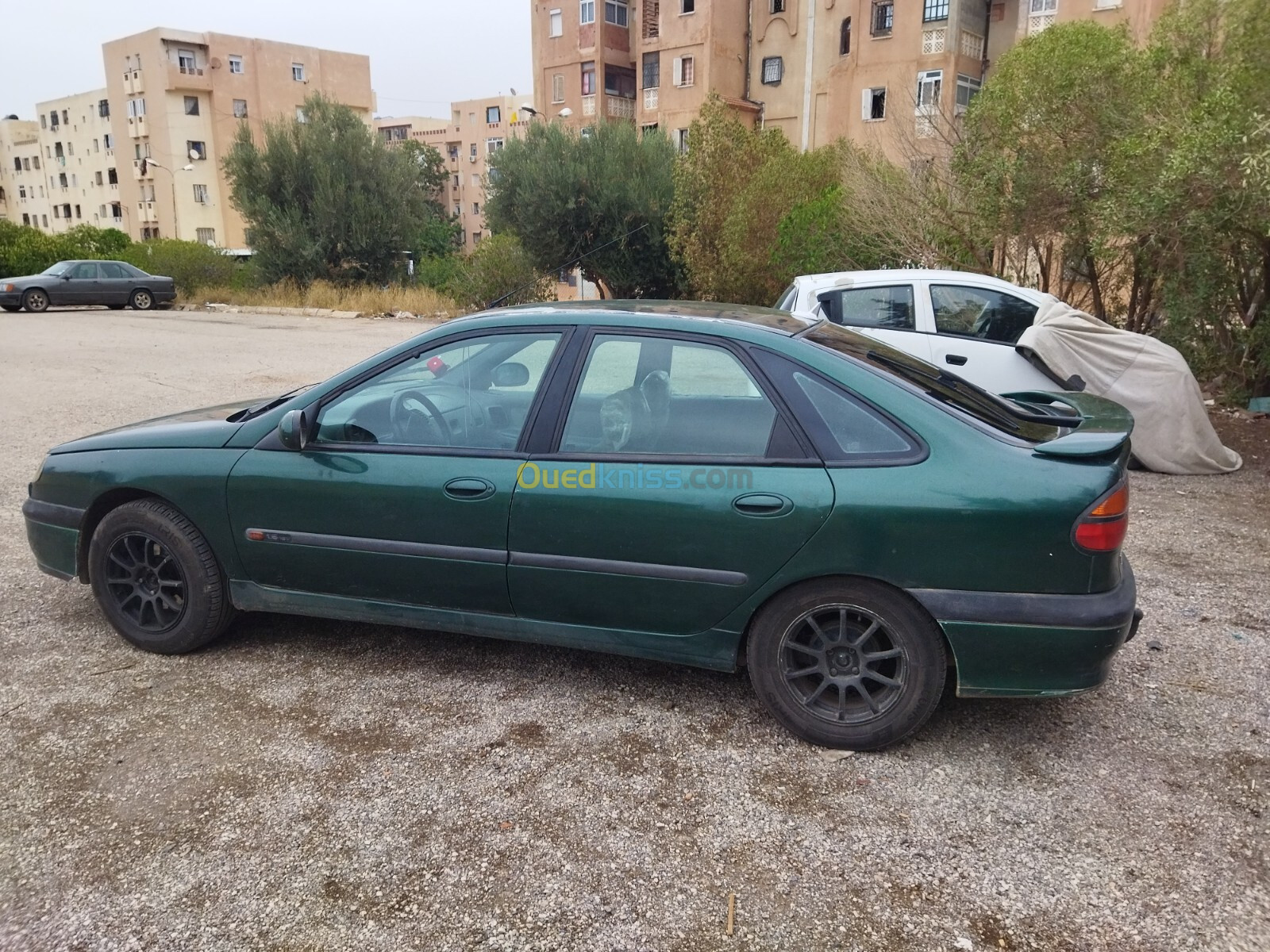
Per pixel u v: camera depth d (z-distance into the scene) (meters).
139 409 10.45
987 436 3.18
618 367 3.52
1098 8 26.81
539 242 27.48
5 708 3.66
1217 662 4.10
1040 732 3.51
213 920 2.53
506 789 3.13
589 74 42.34
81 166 73.25
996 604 3.08
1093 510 3.04
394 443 3.73
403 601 3.78
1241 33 8.57
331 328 21.78
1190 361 9.70
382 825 2.93
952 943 2.45
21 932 2.48
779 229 16.80
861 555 3.15
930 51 30.88
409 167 32.88
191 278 31.88
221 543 3.94
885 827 2.94
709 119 20.70
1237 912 2.55
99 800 3.05
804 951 2.43
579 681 3.90
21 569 5.28
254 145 31.88
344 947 2.44
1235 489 6.98
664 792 3.12
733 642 3.40
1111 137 9.89
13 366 14.16
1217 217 8.03
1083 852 2.81
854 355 3.46
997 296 7.75
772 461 3.26
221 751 3.35
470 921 2.53
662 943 2.46
